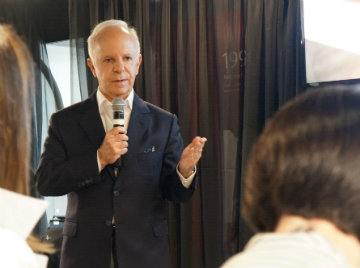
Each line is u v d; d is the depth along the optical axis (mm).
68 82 4043
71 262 2025
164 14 3463
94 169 2002
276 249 557
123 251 2008
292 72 2895
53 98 4043
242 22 3160
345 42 2670
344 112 582
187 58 3355
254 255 561
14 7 3986
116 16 3678
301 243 552
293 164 581
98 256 2018
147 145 2119
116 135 2004
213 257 3236
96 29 2273
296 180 576
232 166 3199
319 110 596
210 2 3291
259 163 637
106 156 1996
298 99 639
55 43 4031
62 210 3771
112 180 2068
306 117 597
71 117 2156
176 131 2230
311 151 572
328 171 560
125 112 2193
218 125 3270
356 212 552
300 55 2854
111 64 2133
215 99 3281
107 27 2221
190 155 2062
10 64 917
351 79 2662
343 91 616
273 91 2990
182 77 3357
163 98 3494
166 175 2154
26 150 931
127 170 2066
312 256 536
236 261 571
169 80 3449
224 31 3225
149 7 3535
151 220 2078
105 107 2197
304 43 2818
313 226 576
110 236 2029
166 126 2191
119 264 1998
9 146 904
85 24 3787
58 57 4035
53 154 2102
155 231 2078
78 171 2000
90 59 2365
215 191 3244
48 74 4016
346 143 562
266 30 2992
